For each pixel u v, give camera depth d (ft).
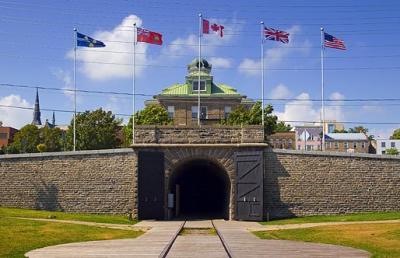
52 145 282.15
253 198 121.29
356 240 71.56
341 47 153.07
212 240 75.10
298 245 66.85
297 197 126.82
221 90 265.75
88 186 128.57
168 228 98.58
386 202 129.18
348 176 128.67
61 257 55.77
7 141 363.15
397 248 63.10
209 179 171.01
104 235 81.15
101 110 249.75
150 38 139.74
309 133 374.22
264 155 126.31
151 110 224.53
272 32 142.31
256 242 70.95
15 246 65.62
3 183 131.23
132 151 127.95
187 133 124.88
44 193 129.70
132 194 125.49
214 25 149.38
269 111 221.05
